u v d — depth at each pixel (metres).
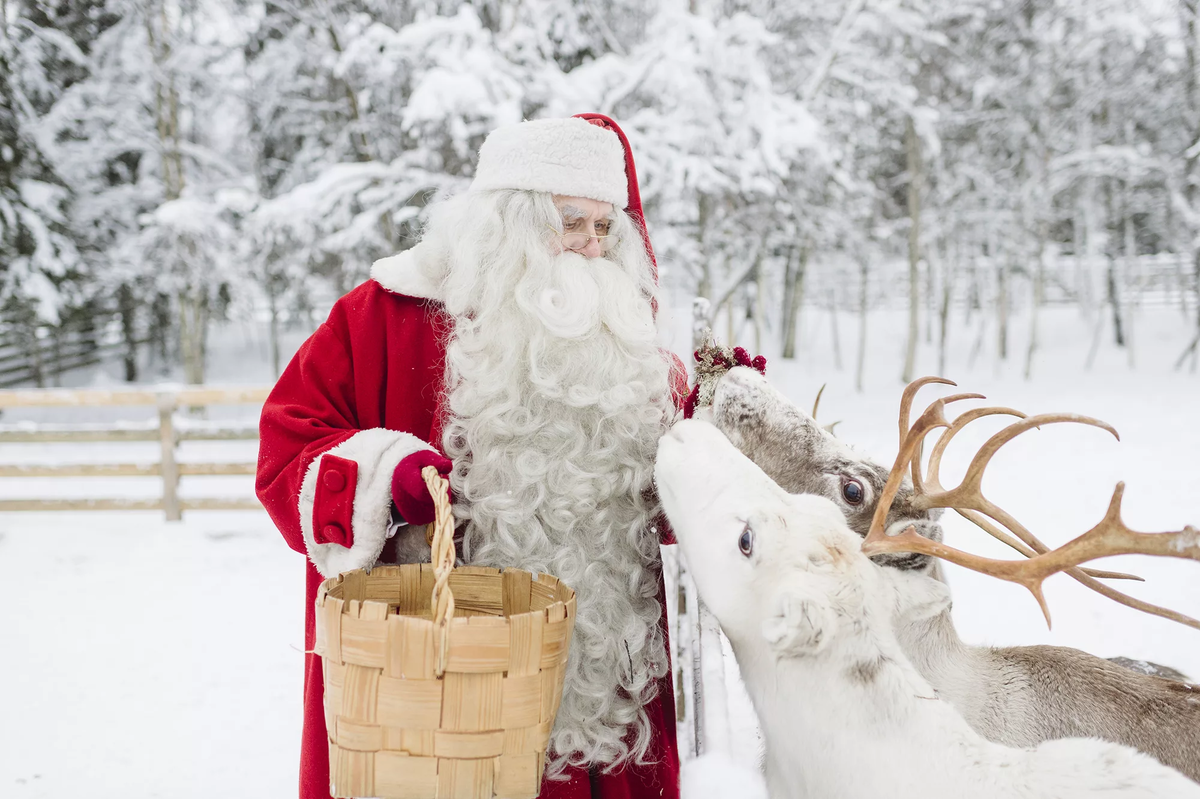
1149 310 23.39
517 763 1.10
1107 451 8.59
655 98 10.98
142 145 16.08
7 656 4.05
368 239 11.39
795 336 21.50
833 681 1.18
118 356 21.47
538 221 1.57
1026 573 1.14
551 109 10.30
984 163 20.47
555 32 12.11
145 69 15.27
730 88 10.73
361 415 1.58
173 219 13.80
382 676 1.06
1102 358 20.14
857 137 15.31
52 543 6.14
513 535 1.46
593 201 1.62
